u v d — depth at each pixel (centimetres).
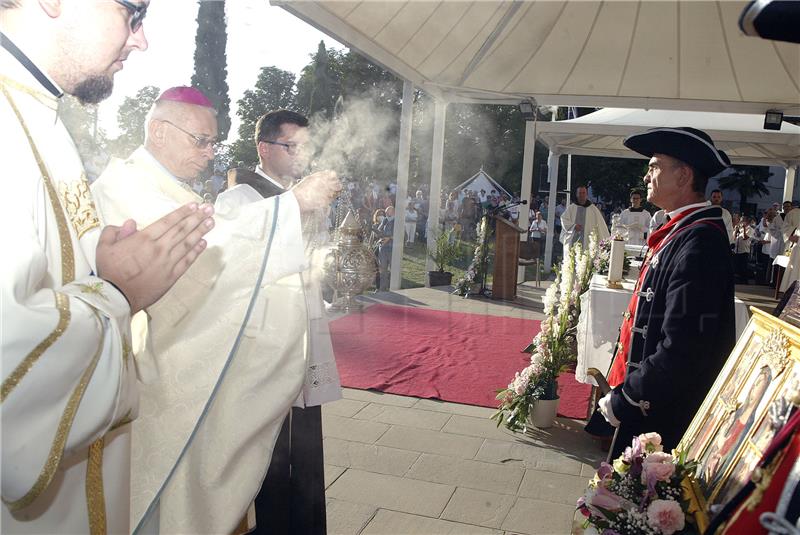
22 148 94
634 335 184
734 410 121
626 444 178
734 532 86
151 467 138
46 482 88
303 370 153
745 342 131
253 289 128
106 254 96
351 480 220
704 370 160
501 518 202
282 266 123
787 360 107
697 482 122
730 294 163
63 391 87
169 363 136
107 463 111
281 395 151
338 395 171
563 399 325
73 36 95
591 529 131
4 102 95
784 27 57
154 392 137
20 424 83
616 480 131
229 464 148
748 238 605
